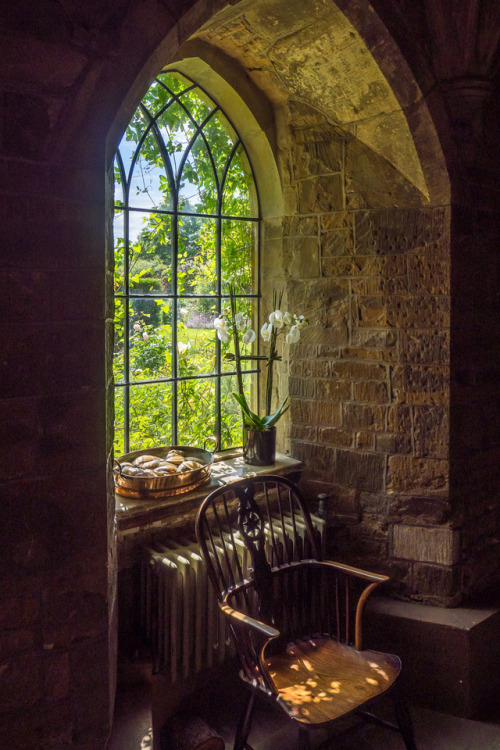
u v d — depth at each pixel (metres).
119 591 2.38
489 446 2.91
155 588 2.32
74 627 1.71
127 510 2.30
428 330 2.69
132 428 2.67
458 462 2.74
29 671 1.64
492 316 2.89
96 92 1.58
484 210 2.80
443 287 2.65
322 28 2.31
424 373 2.71
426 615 2.67
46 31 1.48
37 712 1.66
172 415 2.82
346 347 2.86
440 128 2.49
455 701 2.60
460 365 2.72
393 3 2.24
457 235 2.64
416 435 2.74
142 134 2.59
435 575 2.75
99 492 1.73
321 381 2.93
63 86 1.54
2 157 1.49
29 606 1.63
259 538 2.24
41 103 1.53
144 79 1.69
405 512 2.78
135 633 2.40
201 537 2.10
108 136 1.68
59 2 1.49
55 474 1.64
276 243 3.05
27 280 1.56
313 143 2.84
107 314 1.80
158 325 2.73
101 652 1.77
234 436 3.12
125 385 2.62
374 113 2.56
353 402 2.86
